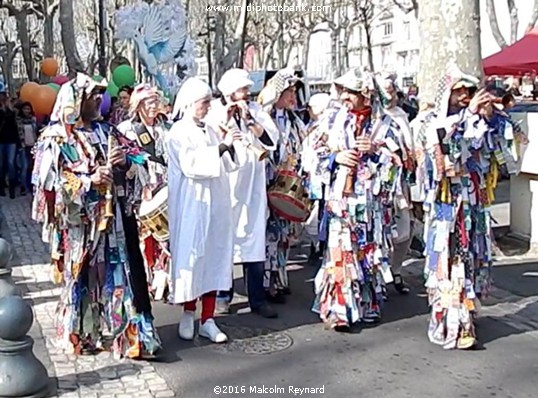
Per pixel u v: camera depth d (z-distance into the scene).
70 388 5.08
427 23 8.59
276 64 44.62
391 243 6.52
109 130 5.54
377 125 6.25
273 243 7.04
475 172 5.71
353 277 6.20
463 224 5.68
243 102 6.40
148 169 6.02
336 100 6.41
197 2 32.06
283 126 7.16
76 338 5.68
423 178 5.73
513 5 22.41
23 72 51.72
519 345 5.89
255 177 6.46
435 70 8.57
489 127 5.63
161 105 6.52
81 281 5.60
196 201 5.79
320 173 6.18
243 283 7.84
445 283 5.76
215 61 23.97
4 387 4.80
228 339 6.07
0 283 6.33
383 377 5.29
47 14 31.67
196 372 5.38
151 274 6.85
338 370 5.43
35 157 5.50
